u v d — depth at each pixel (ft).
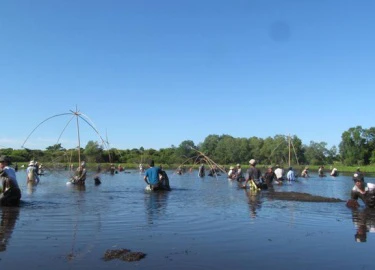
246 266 23.24
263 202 55.98
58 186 86.02
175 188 84.07
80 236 30.76
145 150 392.27
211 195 67.05
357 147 424.46
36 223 36.24
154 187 74.69
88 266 22.66
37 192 69.87
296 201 57.41
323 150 416.26
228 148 397.19
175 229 34.24
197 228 34.81
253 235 32.04
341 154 444.96
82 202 54.03
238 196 65.00
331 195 70.44
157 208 48.24
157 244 28.45
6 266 22.58
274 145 356.59
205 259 24.59
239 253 26.20
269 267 23.09
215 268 22.76
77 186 86.69
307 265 23.61
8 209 45.85
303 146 370.53
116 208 47.65
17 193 48.98
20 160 281.95
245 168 284.82
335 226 36.50
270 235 32.12
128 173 176.45
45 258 24.30
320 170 167.63
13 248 26.68
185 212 44.80
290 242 29.60
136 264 23.16
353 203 50.70
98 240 29.43
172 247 27.58
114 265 22.89
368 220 40.06
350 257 25.49
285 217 41.65
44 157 242.78
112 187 84.17
